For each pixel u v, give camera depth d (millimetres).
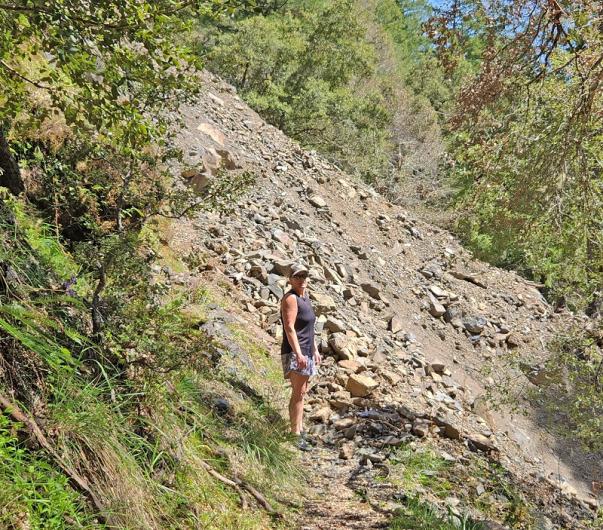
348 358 8234
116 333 4016
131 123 3625
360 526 4594
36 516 2828
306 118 25438
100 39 3275
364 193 16250
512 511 6180
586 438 8797
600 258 7371
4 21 3201
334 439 6535
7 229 4246
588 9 5633
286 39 26047
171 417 4258
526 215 7363
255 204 11852
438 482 6074
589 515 7762
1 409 3123
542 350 13219
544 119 7105
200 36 23500
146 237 4684
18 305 3619
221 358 6332
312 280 10352
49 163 4809
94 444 3391
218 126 14094
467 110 7164
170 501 3666
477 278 14961
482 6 6523
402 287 12953
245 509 4219
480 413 9266
